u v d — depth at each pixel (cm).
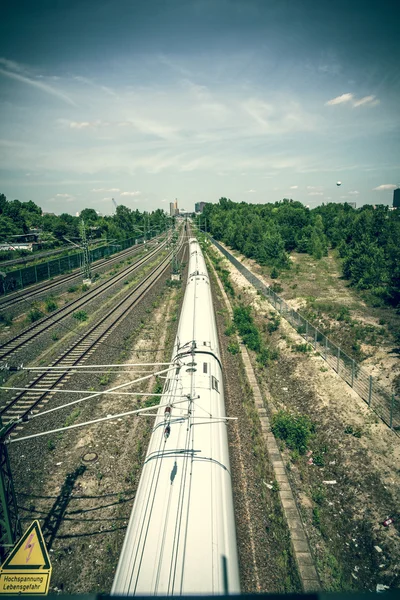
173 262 5859
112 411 2131
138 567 903
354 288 4362
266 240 6241
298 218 7588
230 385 2373
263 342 3206
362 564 1261
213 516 1038
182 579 867
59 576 1223
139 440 1861
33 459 1734
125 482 1603
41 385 2438
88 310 4256
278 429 1923
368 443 1748
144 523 1020
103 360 2852
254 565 1230
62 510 1471
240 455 1730
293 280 4984
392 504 1434
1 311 4175
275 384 2500
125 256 9106
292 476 1669
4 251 7481
